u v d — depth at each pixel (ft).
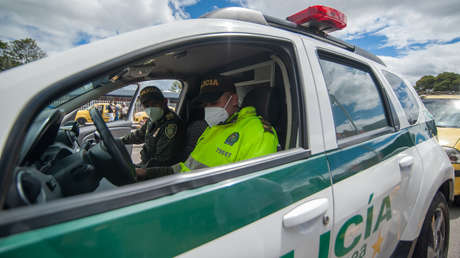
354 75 4.90
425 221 5.61
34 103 1.83
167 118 7.45
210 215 2.22
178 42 2.64
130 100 8.54
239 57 5.95
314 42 4.09
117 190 1.91
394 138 5.02
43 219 1.57
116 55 2.28
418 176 5.29
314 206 2.99
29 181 1.90
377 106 5.19
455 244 8.08
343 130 4.01
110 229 1.73
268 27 3.53
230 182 2.47
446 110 13.69
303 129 3.39
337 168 3.49
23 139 1.74
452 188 6.64
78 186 2.96
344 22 4.60
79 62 2.12
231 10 3.40
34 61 2.11
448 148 9.96
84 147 4.90
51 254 1.52
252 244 2.41
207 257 2.11
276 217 2.66
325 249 3.14
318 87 3.69
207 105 5.16
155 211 1.95
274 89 5.21
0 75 1.93
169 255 1.94
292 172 2.98
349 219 3.46
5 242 1.42
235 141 4.26
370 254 4.03
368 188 3.82
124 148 3.58
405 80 6.87
